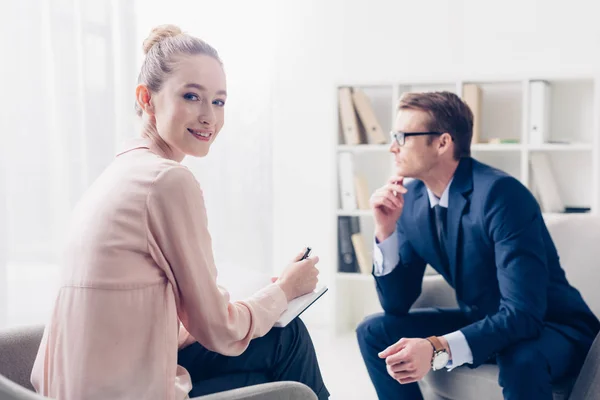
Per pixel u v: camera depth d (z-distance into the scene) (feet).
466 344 5.99
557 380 6.15
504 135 12.23
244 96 12.80
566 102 11.85
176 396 4.42
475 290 6.72
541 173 11.43
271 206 13.08
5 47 8.52
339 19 13.47
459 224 6.68
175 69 4.71
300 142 13.78
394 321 7.22
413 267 7.30
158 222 4.25
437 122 6.85
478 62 12.77
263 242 12.98
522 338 6.06
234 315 4.66
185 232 4.31
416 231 7.11
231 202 12.75
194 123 4.76
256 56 12.86
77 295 4.26
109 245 4.23
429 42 13.03
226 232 12.64
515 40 12.53
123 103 9.84
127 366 4.17
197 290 4.39
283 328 5.34
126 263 4.22
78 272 4.30
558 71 12.30
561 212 11.35
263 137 12.96
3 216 8.39
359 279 12.57
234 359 5.23
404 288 7.27
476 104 11.57
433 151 6.91
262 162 12.94
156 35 4.92
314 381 5.58
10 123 8.62
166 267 4.32
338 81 12.18
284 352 5.40
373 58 13.34
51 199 8.99
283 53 13.78
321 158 13.65
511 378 5.90
